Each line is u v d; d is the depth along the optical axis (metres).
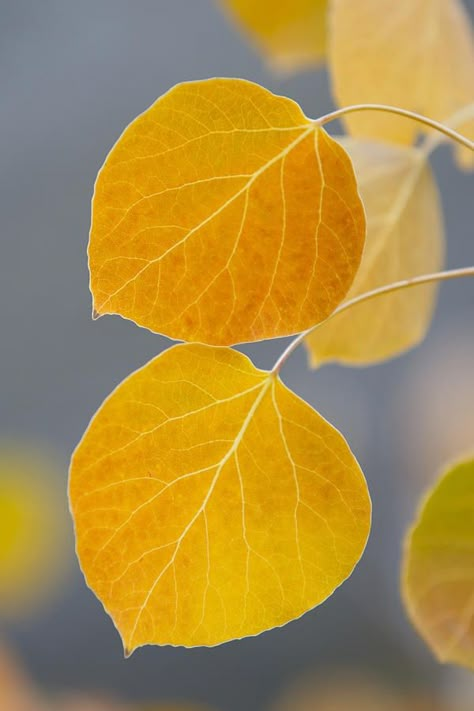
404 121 0.51
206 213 0.44
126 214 0.44
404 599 0.48
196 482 0.44
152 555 0.44
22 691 1.47
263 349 2.37
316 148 0.44
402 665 2.25
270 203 0.44
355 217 0.44
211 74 2.26
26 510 1.43
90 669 2.44
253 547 0.45
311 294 0.44
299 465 0.45
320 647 2.41
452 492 0.48
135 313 0.44
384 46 0.50
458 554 0.48
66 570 2.44
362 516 0.44
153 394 0.44
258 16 0.56
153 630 0.44
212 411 0.44
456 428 1.86
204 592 0.45
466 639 0.48
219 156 0.44
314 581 0.45
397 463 2.12
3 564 1.42
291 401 0.44
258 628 0.45
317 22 0.56
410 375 2.17
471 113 0.51
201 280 0.44
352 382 2.32
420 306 0.52
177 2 2.40
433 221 0.51
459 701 1.69
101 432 0.44
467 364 2.05
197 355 0.44
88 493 0.44
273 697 2.42
